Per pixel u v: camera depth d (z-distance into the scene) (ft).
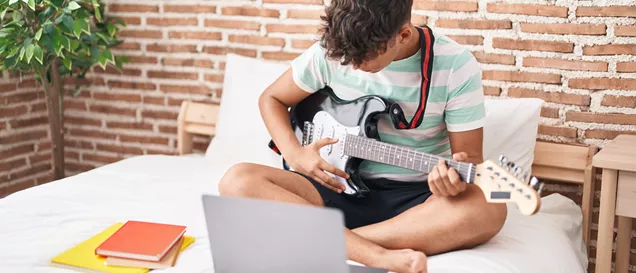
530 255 5.80
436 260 5.56
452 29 8.56
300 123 6.80
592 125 8.05
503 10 8.25
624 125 7.89
